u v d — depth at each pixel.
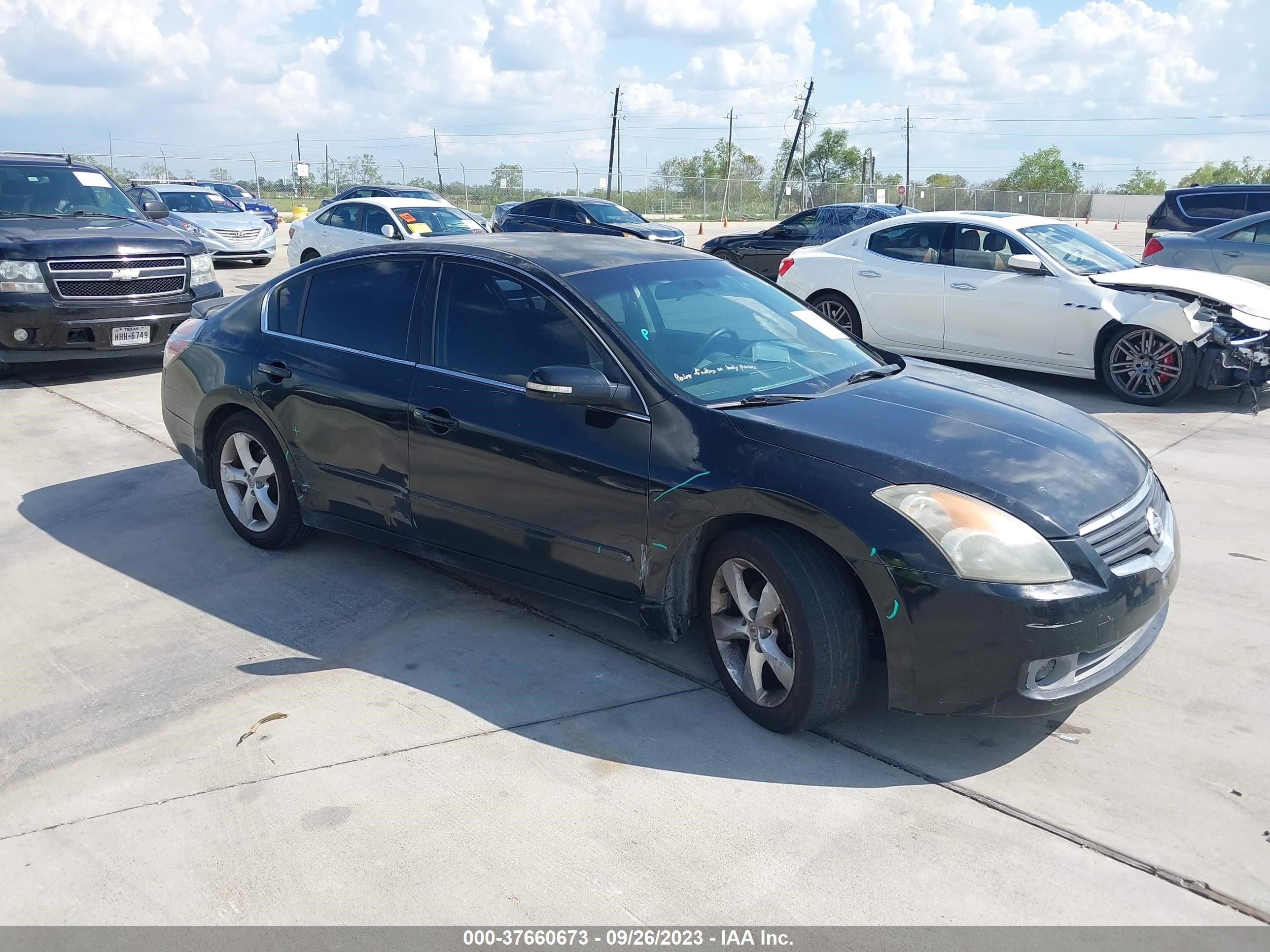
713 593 3.51
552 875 2.69
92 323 8.63
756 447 3.32
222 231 18.17
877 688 3.71
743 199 46.19
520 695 3.65
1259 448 6.86
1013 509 3.05
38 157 10.04
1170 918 2.53
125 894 2.65
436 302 4.20
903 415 3.56
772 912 2.55
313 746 3.32
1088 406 8.29
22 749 3.35
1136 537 3.23
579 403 3.52
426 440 4.07
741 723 3.46
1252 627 4.13
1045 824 2.90
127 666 3.89
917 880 2.67
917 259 9.43
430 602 4.45
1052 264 8.59
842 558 3.16
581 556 3.72
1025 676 2.97
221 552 5.05
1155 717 3.47
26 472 6.34
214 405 4.96
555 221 19.62
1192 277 8.48
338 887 2.66
